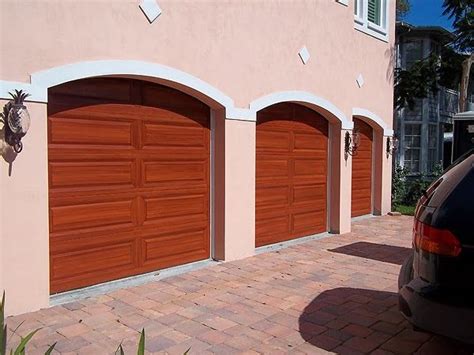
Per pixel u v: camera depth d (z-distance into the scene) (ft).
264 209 26.71
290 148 28.37
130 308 16.70
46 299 16.48
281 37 25.99
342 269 22.40
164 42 19.81
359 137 37.65
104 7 17.66
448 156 61.05
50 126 17.03
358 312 16.62
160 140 20.89
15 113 14.89
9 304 15.47
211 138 23.26
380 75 38.11
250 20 23.94
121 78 19.20
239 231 24.03
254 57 24.30
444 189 11.62
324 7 29.45
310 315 16.30
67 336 14.16
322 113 30.48
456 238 10.56
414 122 66.64
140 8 18.83
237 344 13.89
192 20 20.94
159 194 21.03
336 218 31.81
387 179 41.32
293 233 29.01
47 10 16.06
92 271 18.66
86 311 16.28
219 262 23.26
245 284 19.81
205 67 21.63
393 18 39.99
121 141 19.34
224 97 22.62
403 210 43.98
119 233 19.51
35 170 15.88
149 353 13.15
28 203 15.76
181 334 14.52
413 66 56.90
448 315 10.42
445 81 56.85
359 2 34.96
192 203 22.57
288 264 23.27
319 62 29.17
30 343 13.60
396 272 21.90
